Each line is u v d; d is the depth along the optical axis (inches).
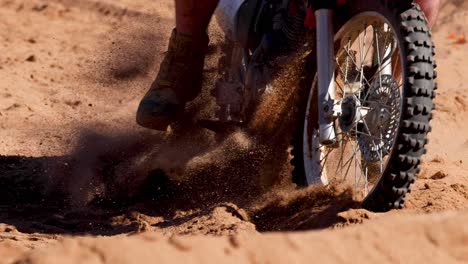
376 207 575.8
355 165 623.5
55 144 969.5
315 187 633.0
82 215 698.2
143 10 1947.6
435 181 672.4
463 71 1467.8
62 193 765.9
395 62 606.5
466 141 976.3
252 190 693.9
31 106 1195.9
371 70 634.8
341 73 647.1
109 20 1927.9
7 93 1279.5
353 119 596.7
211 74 781.3
